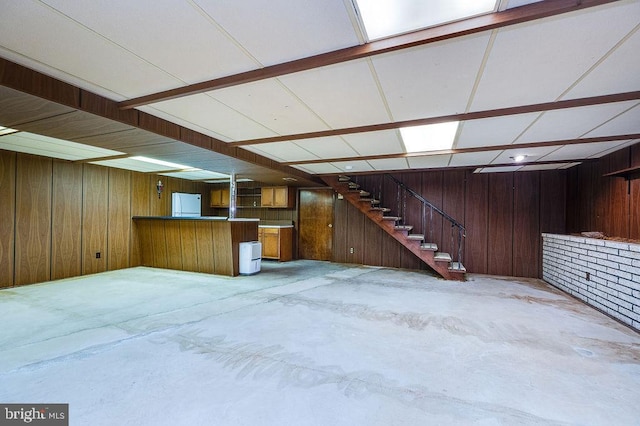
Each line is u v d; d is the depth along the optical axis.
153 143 3.69
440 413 1.83
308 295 4.52
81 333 3.02
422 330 3.16
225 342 2.82
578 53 1.90
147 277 5.80
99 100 2.66
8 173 4.92
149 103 2.76
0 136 3.94
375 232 7.30
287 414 1.81
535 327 3.27
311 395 2.00
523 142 3.99
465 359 2.53
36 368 2.31
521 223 6.15
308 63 2.04
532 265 6.04
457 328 3.22
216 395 1.99
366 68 2.12
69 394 1.98
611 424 1.75
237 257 6.05
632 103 2.62
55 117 2.73
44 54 1.98
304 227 8.38
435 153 4.68
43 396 1.96
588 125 3.24
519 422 1.76
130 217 6.89
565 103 2.66
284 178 6.86
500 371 2.34
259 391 2.04
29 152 5.00
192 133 3.71
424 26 1.70
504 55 1.93
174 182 8.09
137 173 7.07
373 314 3.65
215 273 6.13
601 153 4.51
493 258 6.31
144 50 1.93
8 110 2.55
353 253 7.53
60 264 5.61
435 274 6.24
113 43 1.85
